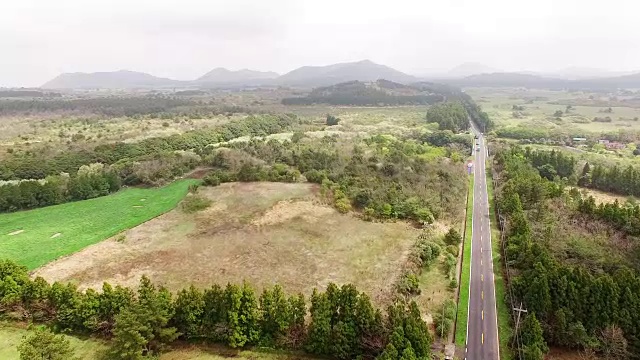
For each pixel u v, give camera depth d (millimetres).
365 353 68500
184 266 97625
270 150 189750
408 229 118500
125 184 161750
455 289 90812
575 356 71938
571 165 172125
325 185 145750
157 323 69062
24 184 138875
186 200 138875
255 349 71625
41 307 77125
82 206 139375
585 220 112375
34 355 58938
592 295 73812
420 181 150250
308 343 70062
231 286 72812
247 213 127312
